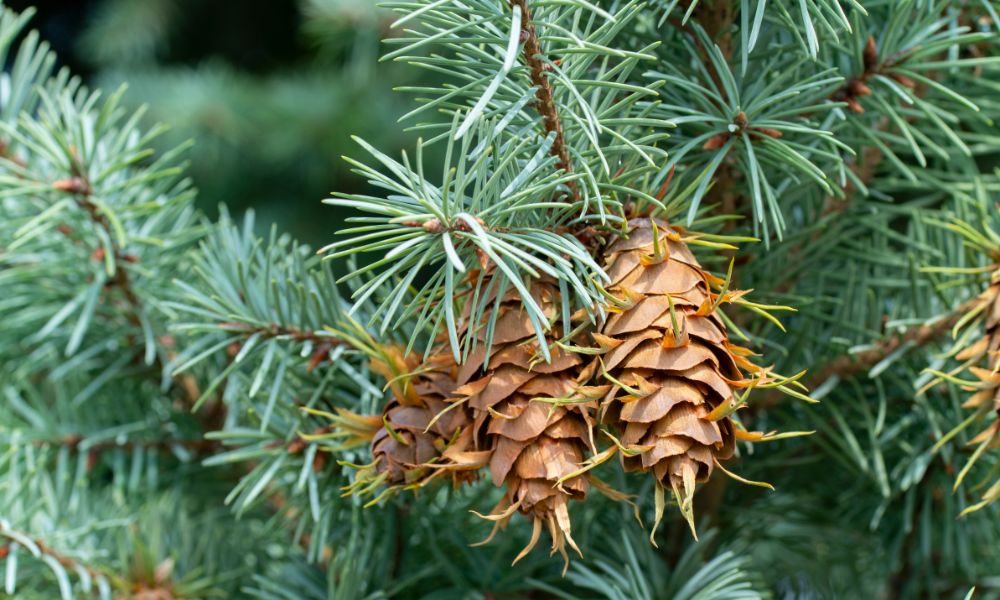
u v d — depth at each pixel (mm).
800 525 649
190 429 648
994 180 609
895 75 546
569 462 499
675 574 571
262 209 1645
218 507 672
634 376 495
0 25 643
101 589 599
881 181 589
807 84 521
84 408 646
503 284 494
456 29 488
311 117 1477
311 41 1474
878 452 564
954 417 577
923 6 541
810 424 597
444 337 533
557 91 510
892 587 639
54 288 631
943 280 581
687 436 491
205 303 562
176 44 1897
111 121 630
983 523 591
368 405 557
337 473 567
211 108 1453
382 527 586
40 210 622
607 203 507
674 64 552
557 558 592
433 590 598
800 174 567
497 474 501
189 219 652
